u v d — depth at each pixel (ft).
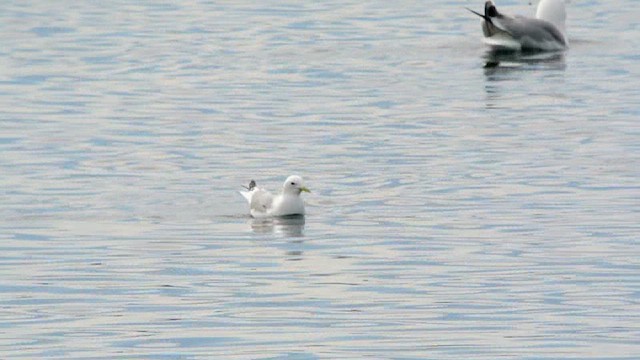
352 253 83.35
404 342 68.28
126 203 95.30
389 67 148.87
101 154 109.91
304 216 91.86
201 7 190.39
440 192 97.76
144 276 79.10
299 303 74.28
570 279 77.97
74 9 188.55
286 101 131.64
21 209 93.61
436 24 177.17
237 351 67.15
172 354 66.85
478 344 67.97
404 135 116.67
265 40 165.99
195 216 92.22
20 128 119.44
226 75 144.97
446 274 79.15
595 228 88.07
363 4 192.54
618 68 147.64
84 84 140.15
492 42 158.51
